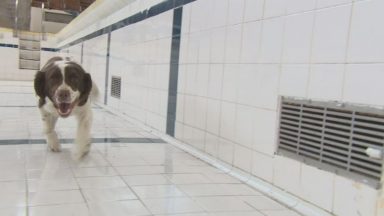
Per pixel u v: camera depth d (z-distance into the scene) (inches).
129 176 101.4
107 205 79.1
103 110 257.9
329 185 77.4
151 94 182.9
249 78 104.5
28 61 568.1
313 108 82.1
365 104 69.8
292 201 86.0
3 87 374.3
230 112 113.5
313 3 82.3
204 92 129.7
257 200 88.6
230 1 114.4
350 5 73.1
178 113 150.5
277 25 93.6
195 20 137.9
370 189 68.4
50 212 73.4
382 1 66.5
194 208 80.5
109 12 270.4
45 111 120.9
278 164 92.4
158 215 75.3
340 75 75.3
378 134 67.5
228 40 115.3
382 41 66.5
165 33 167.5
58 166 106.9
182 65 148.6
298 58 86.5
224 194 91.4
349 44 73.2
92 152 127.0
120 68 240.4
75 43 424.5
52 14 619.5
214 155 121.9
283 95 91.2
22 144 131.0
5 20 592.7
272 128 94.8
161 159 123.2
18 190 85.0
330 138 77.7
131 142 148.9
